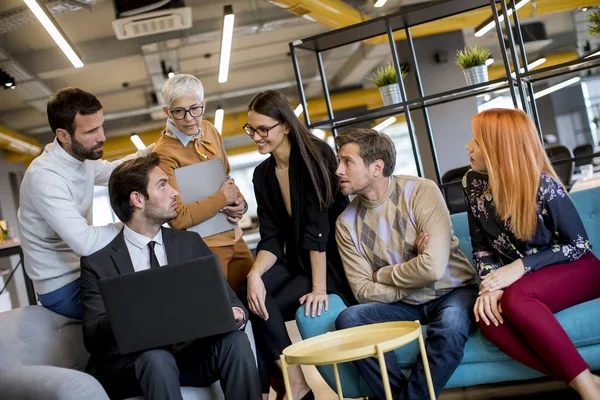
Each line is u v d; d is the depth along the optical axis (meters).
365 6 9.73
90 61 10.80
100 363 2.74
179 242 2.88
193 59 11.89
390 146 2.96
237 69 12.88
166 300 2.45
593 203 3.12
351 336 2.60
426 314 2.95
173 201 2.83
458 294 2.88
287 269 3.33
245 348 2.64
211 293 2.46
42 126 14.10
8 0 7.94
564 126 11.09
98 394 2.37
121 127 15.24
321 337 2.63
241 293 3.27
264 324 3.12
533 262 2.68
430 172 9.56
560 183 2.74
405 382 2.71
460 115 9.53
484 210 2.82
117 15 8.34
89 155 3.03
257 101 3.16
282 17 10.19
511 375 2.67
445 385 2.71
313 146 3.18
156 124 15.47
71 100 2.95
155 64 11.55
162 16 8.39
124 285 2.44
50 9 8.02
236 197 3.32
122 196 2.78
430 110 9.55
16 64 10.07
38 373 2.42
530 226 2.68
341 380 2.91
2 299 9.47
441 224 2.88
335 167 3.21
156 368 2.46
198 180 3.26
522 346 2.58
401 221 2.96
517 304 2.54
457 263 2.99
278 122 3.15
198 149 3.35
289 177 3.20
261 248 3.30
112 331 2.54
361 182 2.92
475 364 2.71
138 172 2.79
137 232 2.84
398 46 9.74
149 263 2.83
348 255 3.05
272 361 3.18
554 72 4.20
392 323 2.61
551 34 11.38
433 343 2.65
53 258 3.00
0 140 12.30
